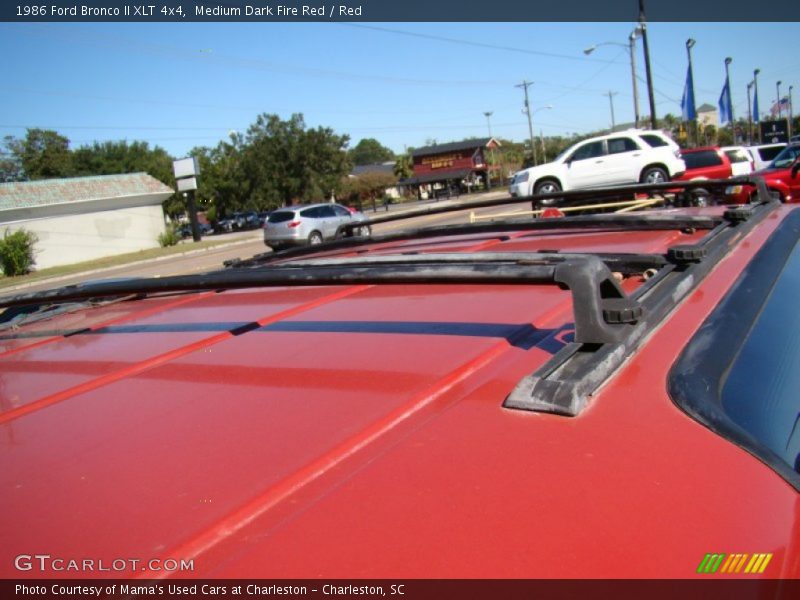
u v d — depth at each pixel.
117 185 36.31
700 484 0.78
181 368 1.45
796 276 1.71
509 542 0.72
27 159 68.62
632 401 1.00
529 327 1.40
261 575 0.71
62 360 1.70
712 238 1.92
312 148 54.94
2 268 29.59
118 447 1.07
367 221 3.86
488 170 78.75
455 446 0.92
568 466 0.85
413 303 1.76
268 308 2.00
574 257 1.18
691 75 29.88
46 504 0.91
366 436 0.99
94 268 28.33
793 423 1.11
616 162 15.55
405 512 0.79
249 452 0.98
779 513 0.72
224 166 56.12
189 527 0.81
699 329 1.27
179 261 27.30
